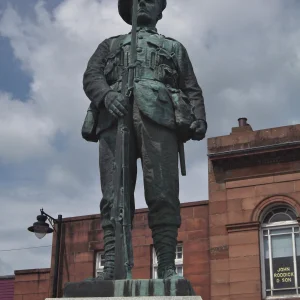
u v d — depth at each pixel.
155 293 4.80
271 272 21.69
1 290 28.89
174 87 5.94
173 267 5.37
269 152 22.59
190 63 6.14
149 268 23.05
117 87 5.80
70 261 24.58
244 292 21.50
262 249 22.02
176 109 5.70
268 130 22.88
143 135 5.57
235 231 22.36
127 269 5.03
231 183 23.00
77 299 4.82
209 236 22.73
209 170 23.52
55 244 25.08
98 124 5.85
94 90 5.72
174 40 6.15
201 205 23.23
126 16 6.50
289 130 22.61
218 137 23.56
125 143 5.39
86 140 6.05
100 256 24.39
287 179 22.30
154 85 5.66
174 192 5.56
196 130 5.80
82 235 24.75
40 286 26.05
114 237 5.44
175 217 5.54
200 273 22.42
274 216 22.30
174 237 5.50
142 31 6.14
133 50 5.73
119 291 4.86
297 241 21.72
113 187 5.45
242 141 23.11
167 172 5.54
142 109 5.55
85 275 24.20
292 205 21.98
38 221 20.12
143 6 6.27
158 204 5.48
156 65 5.84
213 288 21.92
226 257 22.16
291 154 22.45
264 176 22.62
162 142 5.58
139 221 23.72
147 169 5.54
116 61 5.91
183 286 4.79
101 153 5.76
